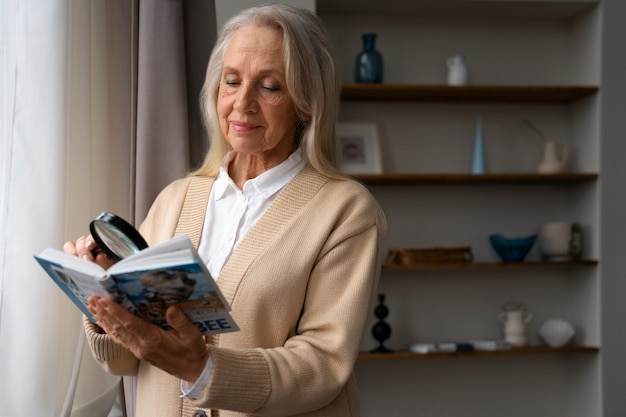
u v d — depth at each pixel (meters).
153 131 2.01
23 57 1.81
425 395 4.03
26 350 1.78
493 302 4.10
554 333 3.89
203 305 1.20
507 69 4.12
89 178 2.01
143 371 1.55
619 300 3.87
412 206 4.07
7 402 1.77
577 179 3.94
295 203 1.54
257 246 1.49
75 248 1.45
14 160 1.78
